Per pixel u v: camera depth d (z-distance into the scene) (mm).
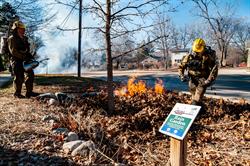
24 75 8555
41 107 7125
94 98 8648
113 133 6176
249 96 11469
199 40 7488
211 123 7113
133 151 5453
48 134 5188
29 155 4328
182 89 14266
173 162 3516
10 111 6500
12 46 7930
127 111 7785
